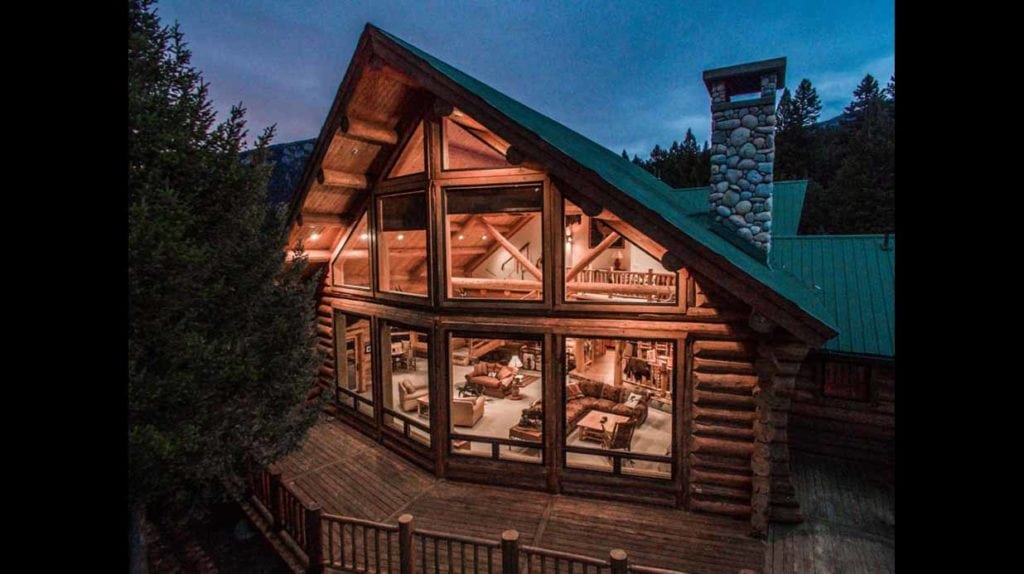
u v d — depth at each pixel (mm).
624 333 8797
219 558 8055
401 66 9109
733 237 10836
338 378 13148
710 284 8234
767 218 10633
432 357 10039
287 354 7699
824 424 10719
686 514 8570
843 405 10539
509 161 8883
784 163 46594
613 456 8984
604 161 12516
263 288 7598
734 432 8289
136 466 5234
